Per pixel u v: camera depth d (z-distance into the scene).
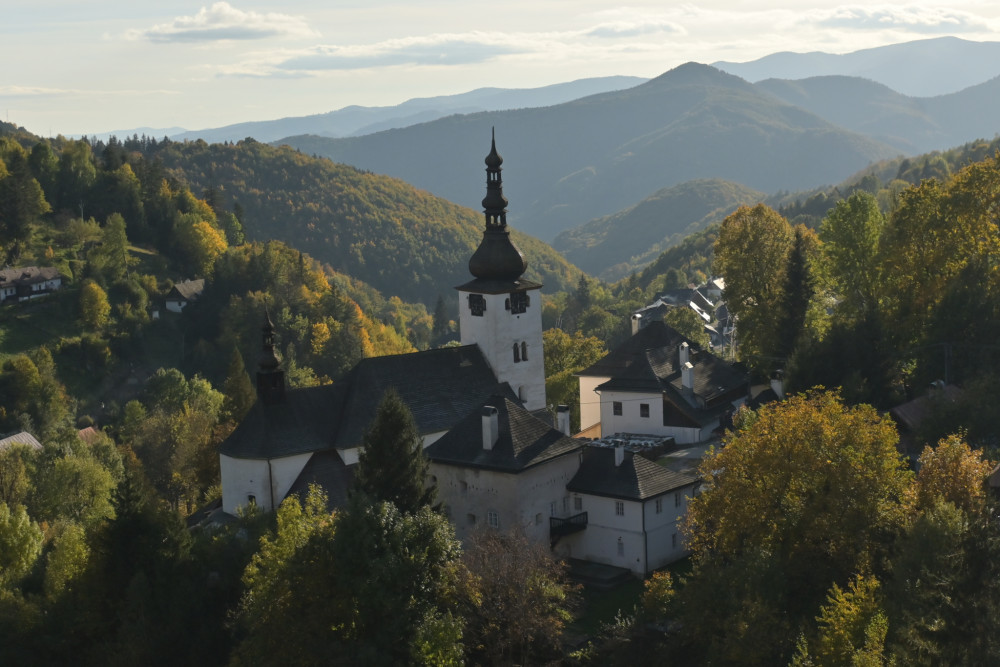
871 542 54.34
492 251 92.12
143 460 140.62
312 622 50.38
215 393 173.88
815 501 54.88
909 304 104.56
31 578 74.69
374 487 59.50
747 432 60.16
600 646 55.91
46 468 110.56
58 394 189.38
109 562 62.09
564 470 73.81
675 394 98.88
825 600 52.38
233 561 63.00
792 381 97.50
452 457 73.88
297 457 77.81
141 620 58.69
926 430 80.44
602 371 108.00
